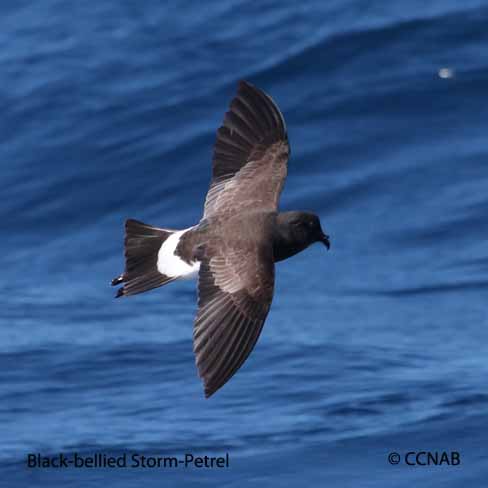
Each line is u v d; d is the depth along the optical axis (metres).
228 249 8.38
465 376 13.55
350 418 12.58
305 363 14.03
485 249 17.50
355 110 20.23
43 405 13.29
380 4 22.69
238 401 13.09
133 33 23.06
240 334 8.01
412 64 21.03
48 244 18.45
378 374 13.71
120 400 13.30
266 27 22.62
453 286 16.61
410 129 19.83
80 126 20.75
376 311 16.02
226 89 21.17
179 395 13.38
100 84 21.80
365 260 17.56
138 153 19.89
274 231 8.62
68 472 11.78
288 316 15.96
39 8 24.47
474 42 21.39
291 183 19.09
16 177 19.83
